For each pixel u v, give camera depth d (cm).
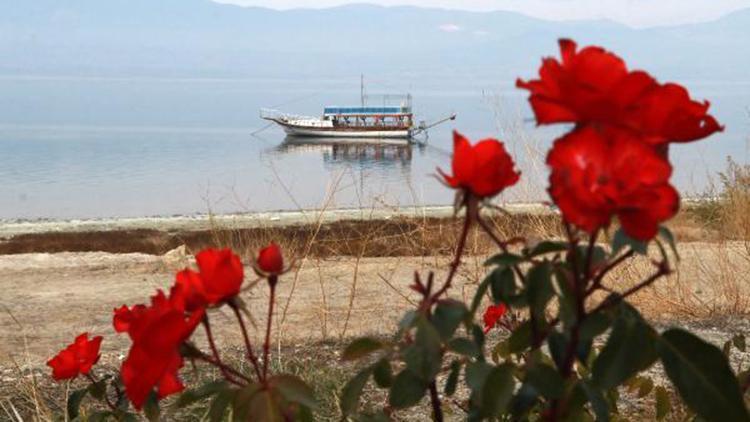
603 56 132
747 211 943
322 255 910
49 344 685
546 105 129
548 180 122
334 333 614
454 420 367
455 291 670
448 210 2231
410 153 7600
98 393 252
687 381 140
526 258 148
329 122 9012
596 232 140
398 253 898
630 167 118
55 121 14550
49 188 5672
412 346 152
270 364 484
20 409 425
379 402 404
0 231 2842
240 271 150
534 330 165
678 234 988
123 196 5162
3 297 927
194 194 5181
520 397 169
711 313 588
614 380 143
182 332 143
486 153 142
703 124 130
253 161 7356
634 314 148
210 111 19138
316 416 364
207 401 394
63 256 1290
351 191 4347
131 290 964
